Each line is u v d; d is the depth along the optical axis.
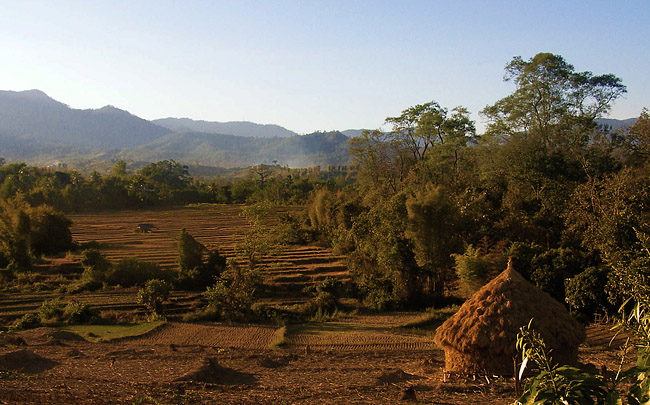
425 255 39.22
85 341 27.91
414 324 32.47
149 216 108.00
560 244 37.06
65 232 62.84
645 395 5.27
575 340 16.97
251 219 42.72
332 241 58.19
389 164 67.75
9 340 24.45
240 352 24.98
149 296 36.81
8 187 117.81
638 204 31.59
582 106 56.81
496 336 16.92
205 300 40.22
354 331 31.12
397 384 16.52
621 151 52.06
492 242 40.84
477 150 61.25
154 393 13.62
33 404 12.16
